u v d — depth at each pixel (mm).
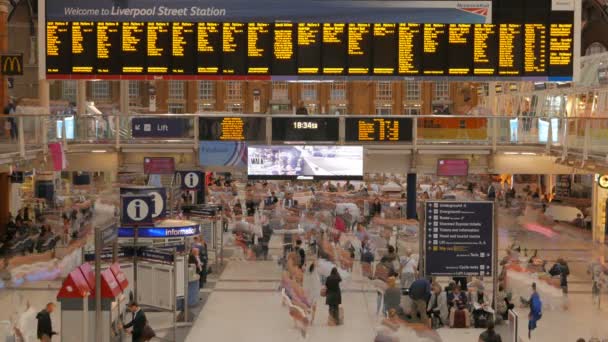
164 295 19328
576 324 18906
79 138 27203
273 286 24203
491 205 17922
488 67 26203
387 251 23641
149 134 27484
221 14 26062
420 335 17234
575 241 31750
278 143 27156
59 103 44219
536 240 32188
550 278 20688
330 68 26172
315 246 26484
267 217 30719
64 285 14273
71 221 31469
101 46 26078
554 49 26188
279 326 19172
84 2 26016
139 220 19281
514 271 21219
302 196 40500
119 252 19438
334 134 27156
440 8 26078
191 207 27016
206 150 27312
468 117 27500
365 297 22375
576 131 23188
